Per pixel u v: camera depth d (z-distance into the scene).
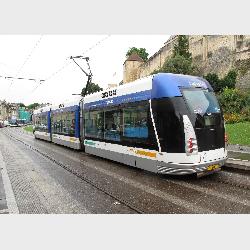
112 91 13.77
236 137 20.41
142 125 11.13
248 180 9.93
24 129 66.50
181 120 9.67
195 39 52.03
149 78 10.95
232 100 32.66
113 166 13.62
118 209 7.55
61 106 23.28
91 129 16.17
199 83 10.59
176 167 9.70
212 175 10.84
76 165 14.27
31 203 8.27
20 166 14.47
